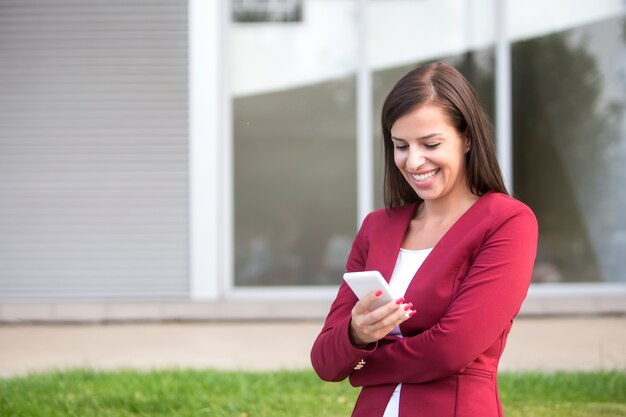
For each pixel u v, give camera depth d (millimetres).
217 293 8852
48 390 5457
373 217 2742
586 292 9008
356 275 2293
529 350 6977
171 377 5738
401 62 9039
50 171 8789
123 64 8758
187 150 8797
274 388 5512
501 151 8969
